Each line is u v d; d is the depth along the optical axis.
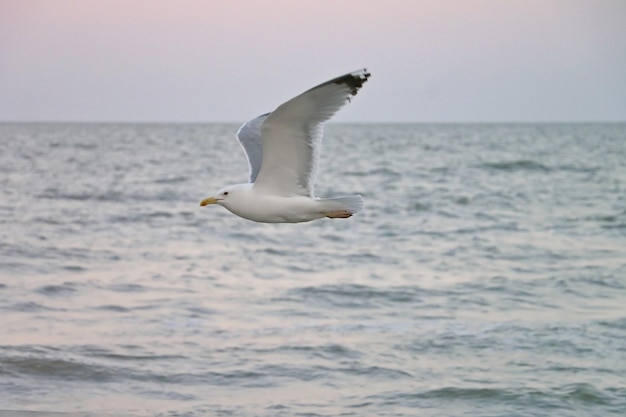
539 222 26.06
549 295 16.25
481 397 10.98
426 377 11.63
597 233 23.97
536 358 12.40
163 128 142.00
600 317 14.53
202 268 18.59
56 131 118.12
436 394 11.02
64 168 44.66
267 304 15.39
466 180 38.84
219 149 68.25
